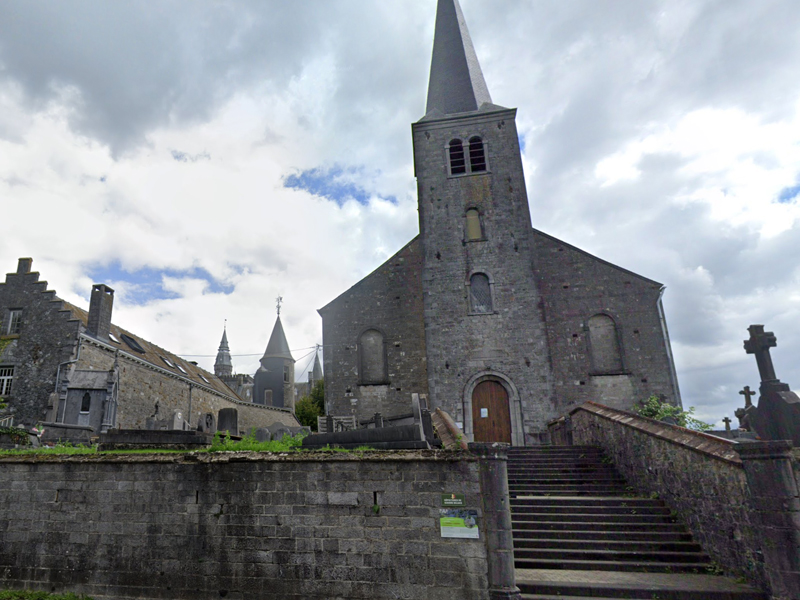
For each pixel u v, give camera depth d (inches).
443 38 1034.7
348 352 836.0
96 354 928.9
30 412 865.5
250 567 300.0
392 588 282.7
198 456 320.2
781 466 266.4
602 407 550.9
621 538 357.7
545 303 813.2
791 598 253.4
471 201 858.1
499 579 272.7
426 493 291.1
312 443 363.6
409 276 862.5
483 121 895.7
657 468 402.6
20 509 336.2
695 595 279.9
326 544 295.3
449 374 781.3
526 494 441.7
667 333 781.3
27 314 937.5
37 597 305.9
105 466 332.8
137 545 315.9
